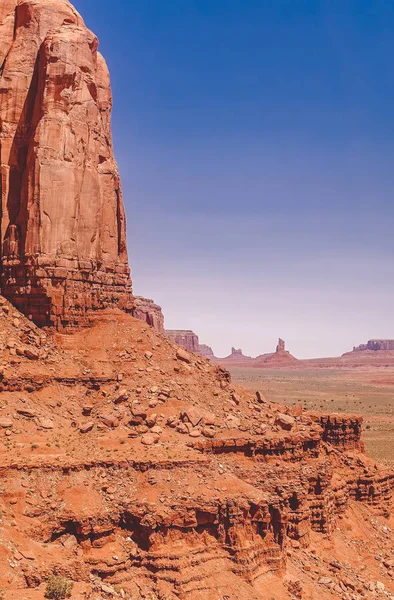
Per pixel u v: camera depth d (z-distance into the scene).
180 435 49.31
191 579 40.38
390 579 55.69
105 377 52.41
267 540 44.88
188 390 54.66
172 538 42.03
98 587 38.38
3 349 49.69
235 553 42.84
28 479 41.31
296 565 48.94
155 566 40.56
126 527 42.16
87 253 57.81
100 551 40.75
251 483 50.09
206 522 43.22
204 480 44.75
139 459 44.53
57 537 40.38
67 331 55.31
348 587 49.81
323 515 56.56
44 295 54.50
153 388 52.44
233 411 54.94
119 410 49.97
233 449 50.91
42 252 54.88
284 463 53.25
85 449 45.25
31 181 55.28
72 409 49.31
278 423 56.03
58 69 56.34
